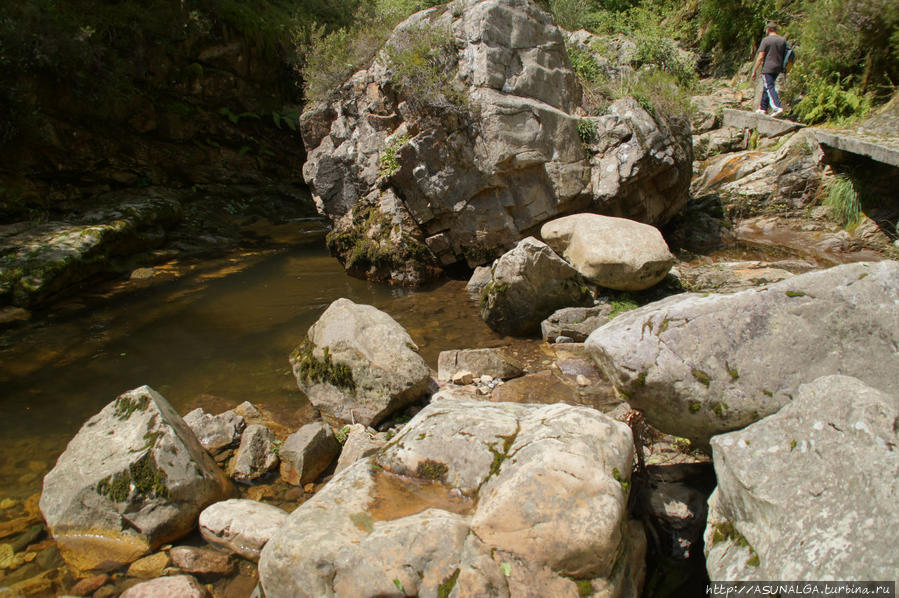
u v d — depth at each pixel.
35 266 7.12
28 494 3.77
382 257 7.73
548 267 5.94
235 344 5.96
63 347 5.94
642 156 7.51
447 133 7.13
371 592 2.33
